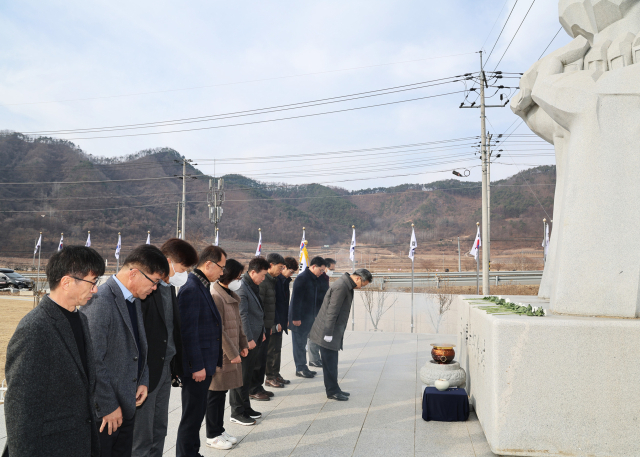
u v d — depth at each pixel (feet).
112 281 9.61
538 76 17.22
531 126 20.22
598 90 14.03
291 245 372.79
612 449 11.90
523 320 12.63
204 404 12.51
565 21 17.26
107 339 9.07
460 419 16.30
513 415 12.47
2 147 374.22
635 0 15.37
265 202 464.65
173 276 11.65
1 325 45.88
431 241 386.73
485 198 55.93
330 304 19.13
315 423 16.20
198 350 12.05
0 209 296.10
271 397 19.70
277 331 21.58
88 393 7.30
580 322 12.26
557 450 12.23
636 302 13.10
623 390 11.93
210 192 83.51
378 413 17.35
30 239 266.57
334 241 409.28
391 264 222.89
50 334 6.82
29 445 6.41
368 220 496.23
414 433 15.15
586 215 13.98
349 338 35.12
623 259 13.43
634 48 14.80
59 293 7.30
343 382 22.12
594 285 13.62
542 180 451.94
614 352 12.02
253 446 14.05
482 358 14.89
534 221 388.37
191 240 213.66
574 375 12.21
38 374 6.57
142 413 10.50
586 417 12.09
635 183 13.57
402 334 37.09
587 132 14.16
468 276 92.79
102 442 8.87
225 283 14.82
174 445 14.19
